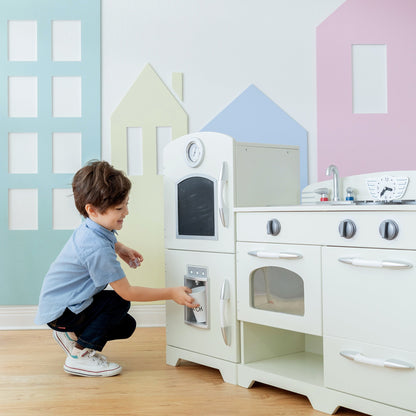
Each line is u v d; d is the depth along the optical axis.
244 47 2.44
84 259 1.57
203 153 1.64
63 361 1.80
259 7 2.45
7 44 2.41
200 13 2.45
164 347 2.00
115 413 1.30
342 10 2.37
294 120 2.42
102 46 2.43
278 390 1.50
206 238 1.63
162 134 2.44
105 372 1.61
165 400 1.40
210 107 2.44
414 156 2.34
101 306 1.65
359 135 2.36
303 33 2.43
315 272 1.32
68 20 2.43
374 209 1.18
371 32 2.36
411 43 2.34
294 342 1.68
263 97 2.43
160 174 2.43
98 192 1.55
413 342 1.12
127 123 2.42
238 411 1.32
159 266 2.42
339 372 1.28
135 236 2.41
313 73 2.43
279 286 1.43
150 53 2.44
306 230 1.34
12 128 2.41
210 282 1.62
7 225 2.40
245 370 1.52
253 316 1.49
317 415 1.29
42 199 2.40
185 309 1.70
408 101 2.34
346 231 1.23
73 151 2.43
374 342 1.20
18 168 2.42
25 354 1.90
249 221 1.50
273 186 1.67
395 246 1.15
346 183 1.98
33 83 2.43
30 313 2.39
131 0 2.44
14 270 2.39
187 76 2.44
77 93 2.43
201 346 1.65
